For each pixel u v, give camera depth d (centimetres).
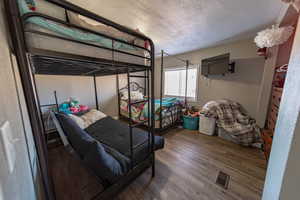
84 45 84
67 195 141
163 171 173
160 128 278
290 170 45
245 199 131
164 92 466
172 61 421
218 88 320
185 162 192
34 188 68
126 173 124
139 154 140
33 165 75
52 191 74
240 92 284
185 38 253
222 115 264
